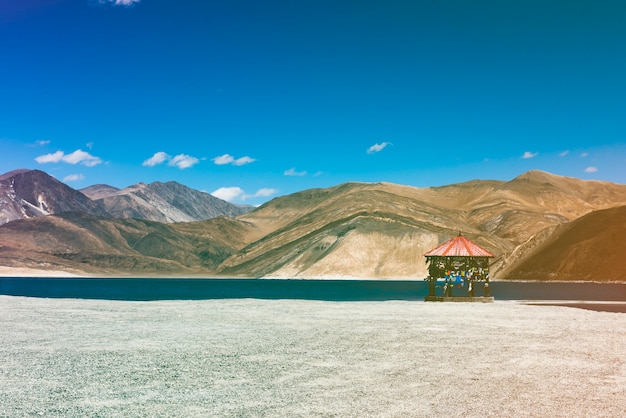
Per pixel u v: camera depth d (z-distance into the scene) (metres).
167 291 106.44
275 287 135.12
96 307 43.47
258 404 12.59
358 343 21.98
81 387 14.23
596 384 14.57
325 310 40.41
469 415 11.66
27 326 28.39
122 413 11.91
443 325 29.08
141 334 24.92
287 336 24.17
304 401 12.83
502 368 16.69
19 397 13.23
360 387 14.19
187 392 13.71
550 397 13.15
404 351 19.91
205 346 21.14
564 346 21.41
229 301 53.50
